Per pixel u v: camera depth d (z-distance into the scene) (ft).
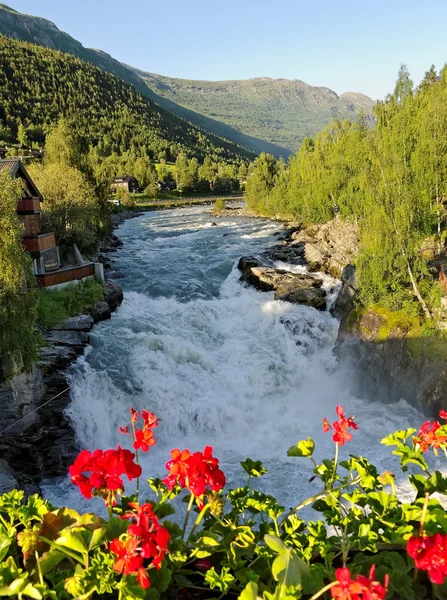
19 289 57.88
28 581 11.10
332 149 208.13
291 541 13.98
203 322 89.86
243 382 74.33
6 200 57.41
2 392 57.31
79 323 79.82
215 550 13.06
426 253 96.68
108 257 146.41
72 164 151.94
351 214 157.79
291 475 51.70
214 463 13.23
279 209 252.21
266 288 105.81
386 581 8.77
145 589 10.69
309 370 79.41
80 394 64.85
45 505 14.02
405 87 123.75
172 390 69.10
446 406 60.39
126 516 11.54
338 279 109.09
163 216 293.23
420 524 13.52
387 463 51.55
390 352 70.79
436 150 95.55
